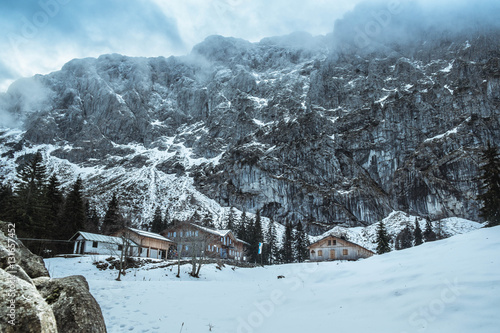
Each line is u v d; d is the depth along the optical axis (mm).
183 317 14305
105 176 169250
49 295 6387
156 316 14492
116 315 14570
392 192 137750
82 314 6000
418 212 125500
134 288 21734
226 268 44344
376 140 155625
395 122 159125
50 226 50844
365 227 118188
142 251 54938
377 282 14953
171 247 61344
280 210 130375
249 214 126625
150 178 156750
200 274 38000
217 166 166875
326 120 176500
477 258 13695
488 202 37031
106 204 114688
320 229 118375
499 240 15898
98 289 20516
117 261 39750
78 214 55781
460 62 175125
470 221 105750
